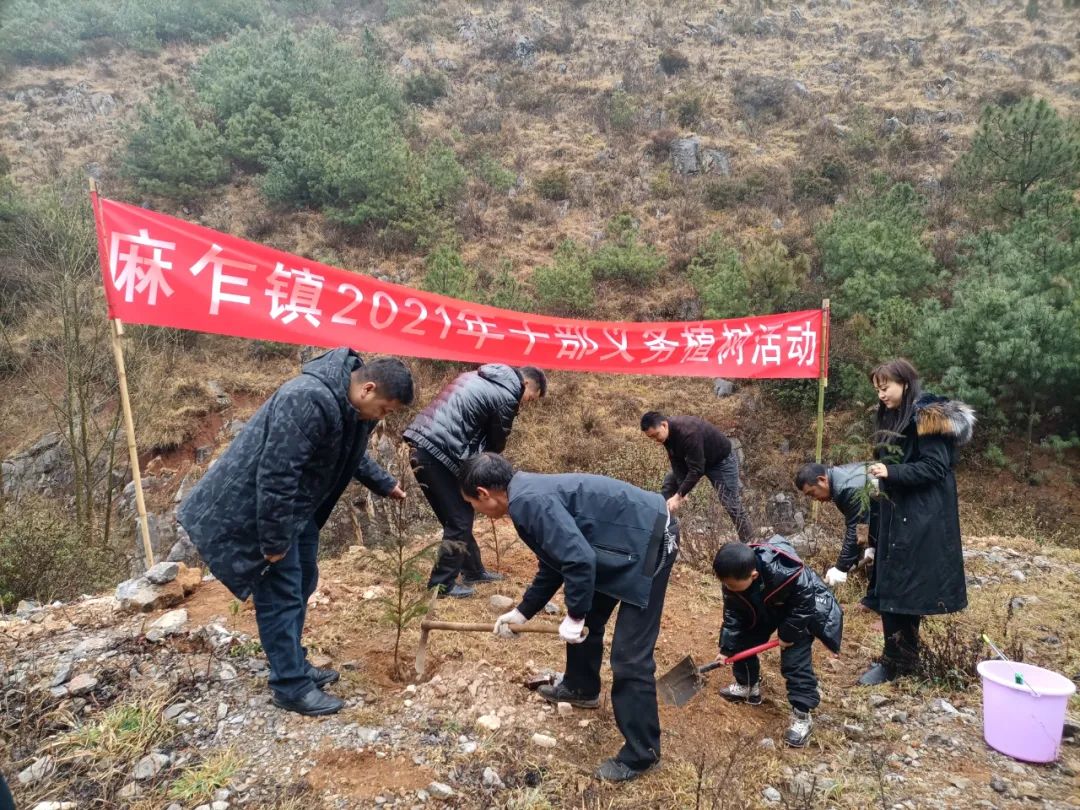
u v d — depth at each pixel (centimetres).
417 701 312
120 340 441
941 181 1945
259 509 271
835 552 561
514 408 417
